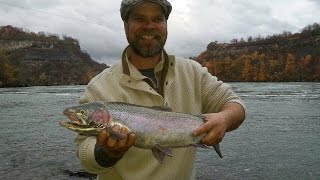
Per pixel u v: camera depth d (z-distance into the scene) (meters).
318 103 8.68
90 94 0.96
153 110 0.92
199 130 0.88
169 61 0.98
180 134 0.92
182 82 0.98
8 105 9.55
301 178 2.79
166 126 0.92
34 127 5.52
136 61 0.97
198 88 1.00
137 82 0.94
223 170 3.00
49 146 4.02
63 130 5.18
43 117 6.83
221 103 0.99
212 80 1.02
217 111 1.01
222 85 1.02
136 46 0.94
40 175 2.87
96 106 0.88
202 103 1.02
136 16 0.92
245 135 4.57
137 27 0.92
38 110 8.14
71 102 10.38
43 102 10.48
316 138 4.30
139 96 0.94
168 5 0.94
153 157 0.93
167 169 0.93
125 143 0.80
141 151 0.93
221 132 0.89
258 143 4.07
